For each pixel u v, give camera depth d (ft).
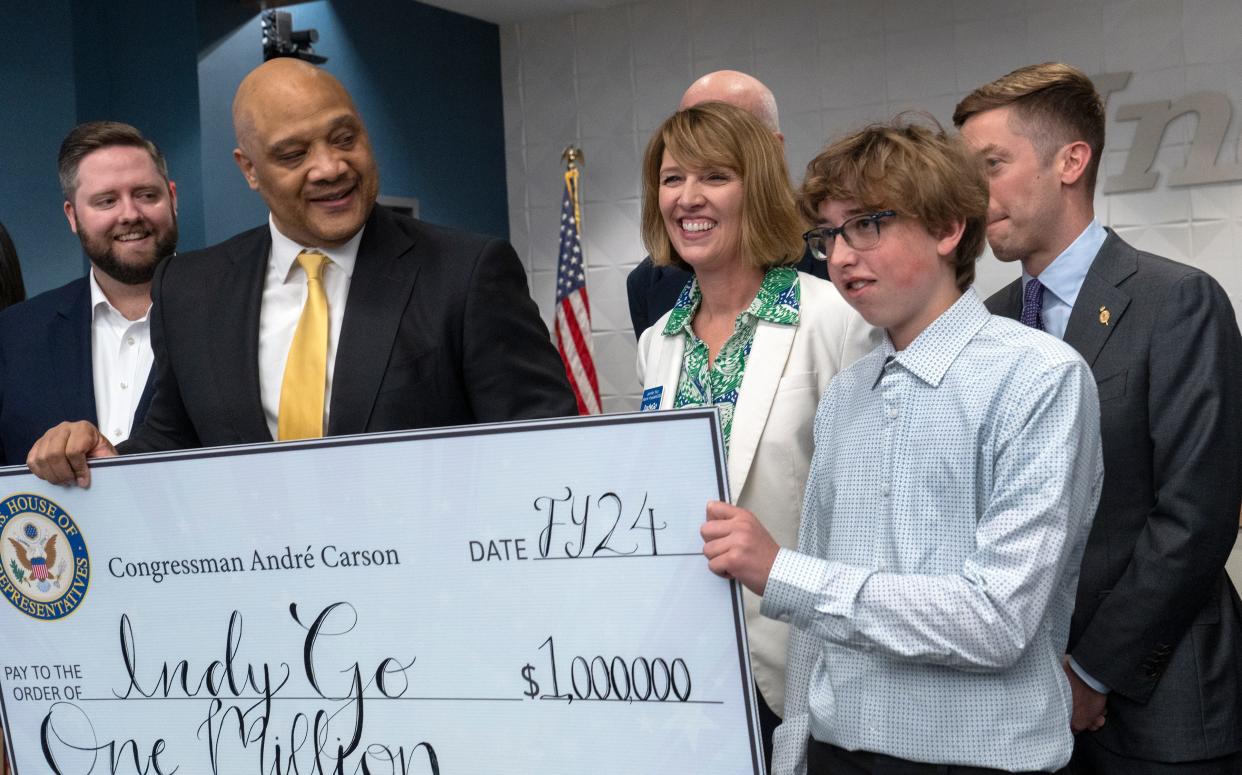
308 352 5.72
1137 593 5.65
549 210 18.98
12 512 5.44
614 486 4.69
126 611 5.34
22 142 13.48
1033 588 4.28
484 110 18.80
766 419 6.13
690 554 4.62
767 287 6.37
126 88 14.67
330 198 5.55
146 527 5.28
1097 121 6.32
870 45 16.87
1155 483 5.83
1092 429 4.54
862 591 4.38
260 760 5.16
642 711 4.69
